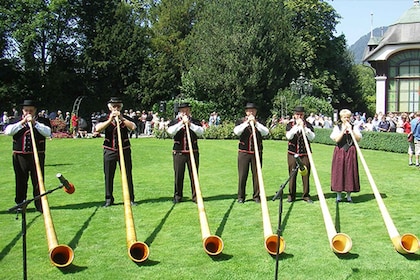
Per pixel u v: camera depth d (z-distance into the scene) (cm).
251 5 3469
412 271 522
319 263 546
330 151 1927
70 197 909
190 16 4484
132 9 4350
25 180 792
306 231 669
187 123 829
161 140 2508
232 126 2731
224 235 654
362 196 912
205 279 504
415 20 3117
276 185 1055
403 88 3155
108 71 3975
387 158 1686
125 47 3966
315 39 4334
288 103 3331
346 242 562
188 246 607
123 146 828
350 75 4822
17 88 3866
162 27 4438
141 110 4025
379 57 3145
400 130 2288
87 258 567
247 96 3497
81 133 2820
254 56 3416
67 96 4062
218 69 3509
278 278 505
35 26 3566
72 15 3916
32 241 629
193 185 855
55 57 4034
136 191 980
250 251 587
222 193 955
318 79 4234
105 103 4072
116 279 505
